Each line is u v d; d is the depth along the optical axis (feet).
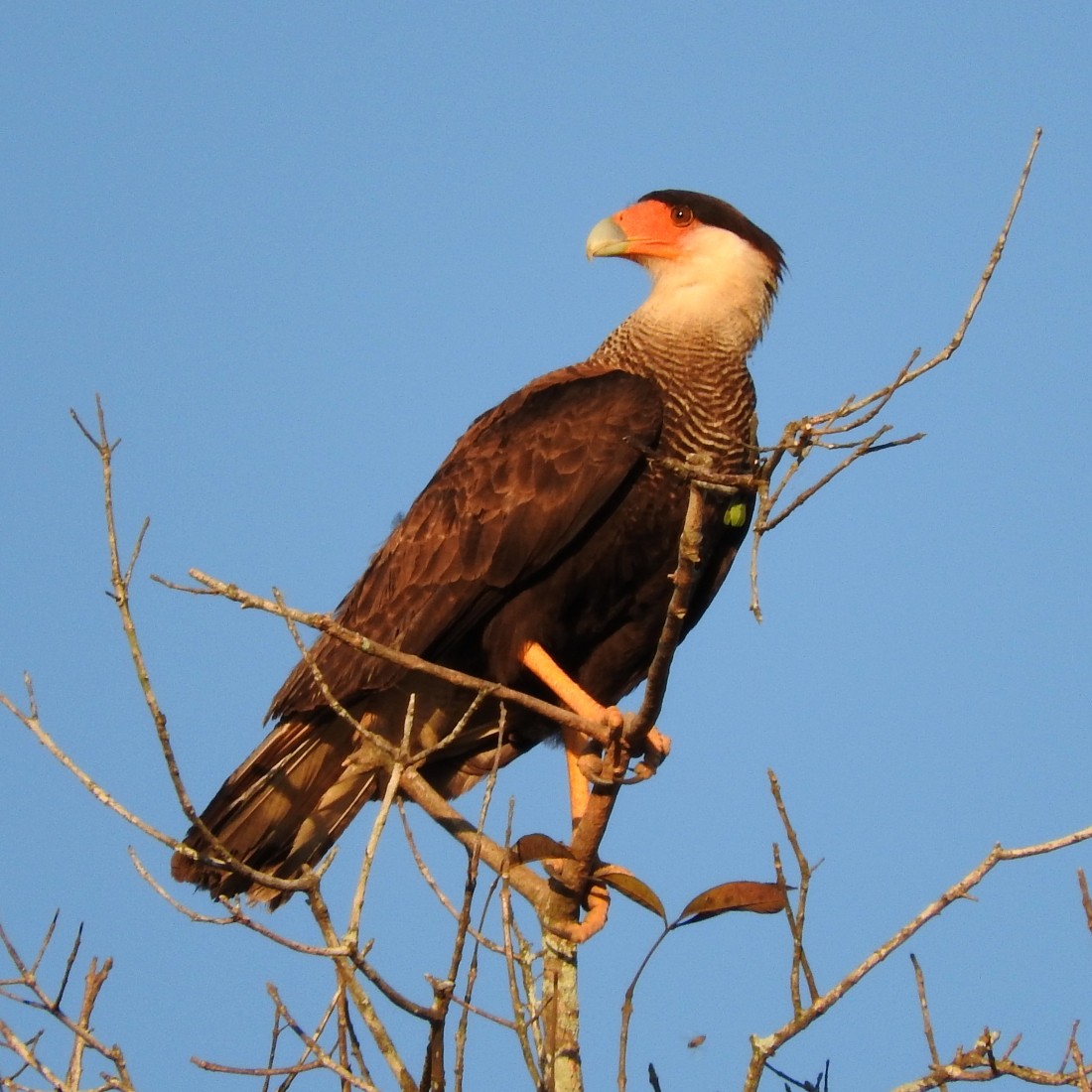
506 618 36.81
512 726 38.70
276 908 36.88
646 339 38.27
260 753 37.06
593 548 36.42
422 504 37.99
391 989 23.03
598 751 38.14
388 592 37.32
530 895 30.60
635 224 39.65
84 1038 24.23
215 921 22.82
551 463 36.35
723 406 37.68
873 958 23.81
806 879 24.23
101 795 23.66
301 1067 23.63
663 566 36.76
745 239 39.45
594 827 29.73
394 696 37.70
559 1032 29.37
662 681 28.40
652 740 34.35
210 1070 23.49
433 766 38.93
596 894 33.35
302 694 37.04
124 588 23.58
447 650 37.60
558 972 29.76
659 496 36.24
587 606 37.11
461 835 31.65
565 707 38.01
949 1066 24.00
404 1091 24.36
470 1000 23.30
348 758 37.50
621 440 36.17
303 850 36.94
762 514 23.52
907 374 23.63
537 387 38.52
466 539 36.63
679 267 39.27
